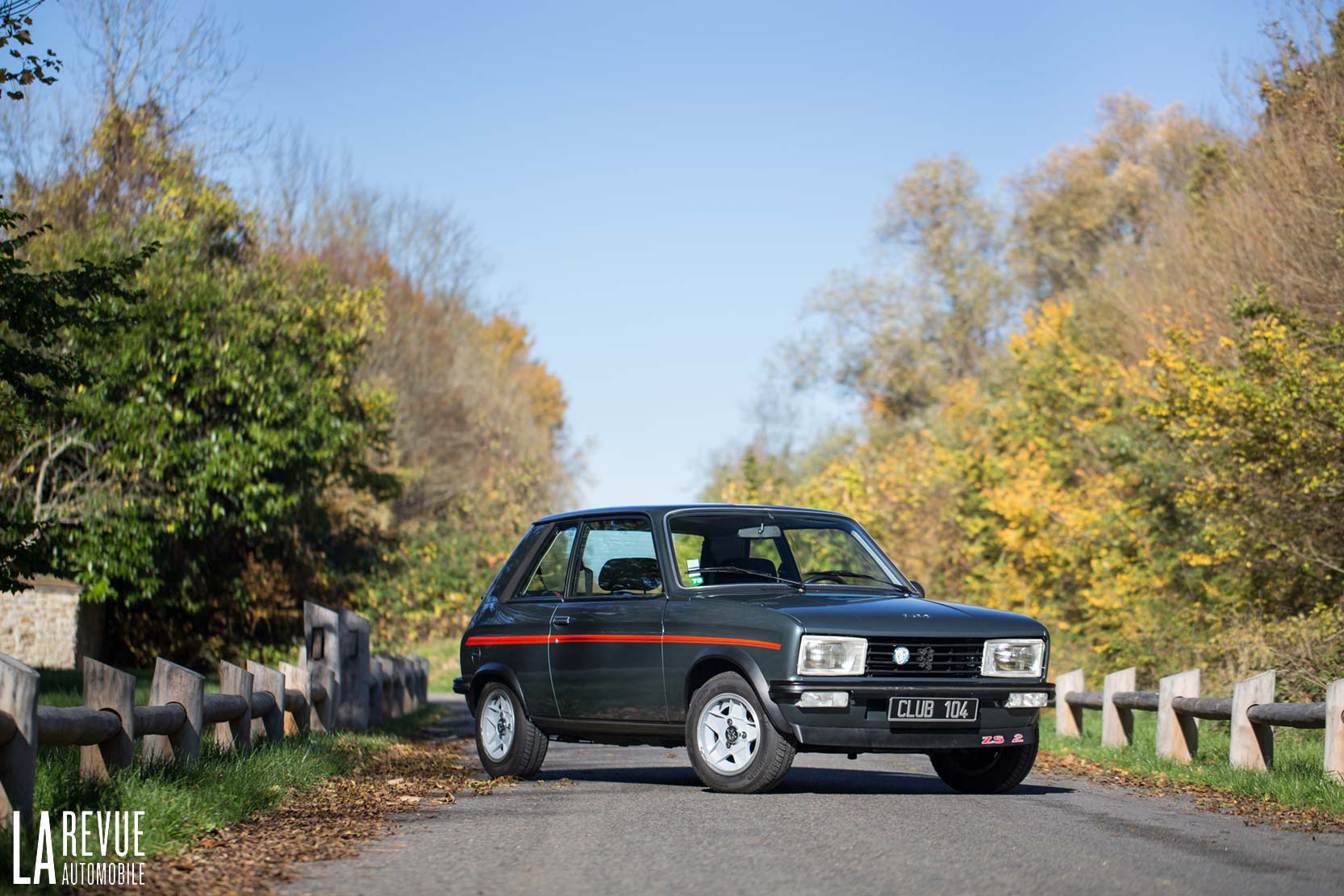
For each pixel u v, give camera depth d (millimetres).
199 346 25922
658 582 10492
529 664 11320
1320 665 17219
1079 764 13266
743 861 6953
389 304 54562
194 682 9250
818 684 9250
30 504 23672
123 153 31000
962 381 48469
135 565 24141
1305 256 23719
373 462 45625
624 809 8930
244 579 33938
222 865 6902
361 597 37438
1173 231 31984
